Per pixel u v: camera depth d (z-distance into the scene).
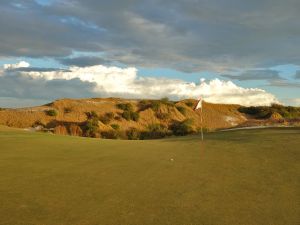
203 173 13.79
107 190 11.32
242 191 11.34
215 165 15.29
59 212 9.27
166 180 12.69
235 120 108.62
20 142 21.09
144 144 22.27
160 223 8.61
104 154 17.89
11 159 16.00
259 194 11.02
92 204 9.94
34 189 11.30
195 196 10.79
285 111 115.12
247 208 9.72
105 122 82.62
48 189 11.33
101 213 9.24
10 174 13.22
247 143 21.19
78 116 85.12
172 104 99.56
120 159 16.56
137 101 101.56
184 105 107.19
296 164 15.09
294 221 8.78
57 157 16.80
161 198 10.56
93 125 76.06
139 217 8.99
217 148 19.94
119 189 11.46
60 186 11.71
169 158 16.92
